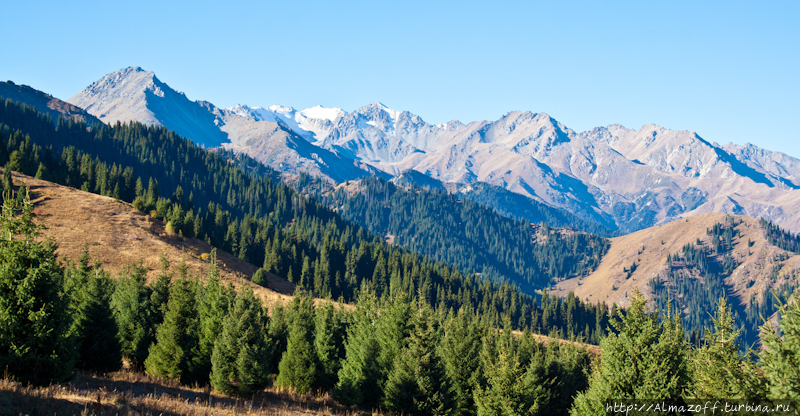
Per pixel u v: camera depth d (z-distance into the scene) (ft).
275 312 209.77
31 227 96.48
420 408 134.41
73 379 102.68
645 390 88.12
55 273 97.76
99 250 292.40
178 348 143.23
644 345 91.97
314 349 164.55
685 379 95.81
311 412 125.90
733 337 98.89
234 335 132.05
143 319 169.27
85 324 136.56
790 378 78.33
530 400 144.77
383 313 192.85
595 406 92.94
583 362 214.28
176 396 112.88
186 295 155.84
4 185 321.93
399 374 138.92
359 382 153.58
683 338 112.57
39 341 90.22
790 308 82.02
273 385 165.37
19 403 73.41
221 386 127.54
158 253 314.14
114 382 116.98
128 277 223.51
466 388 162.09
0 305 89.04
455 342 175.94
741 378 88.94
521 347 218.79
